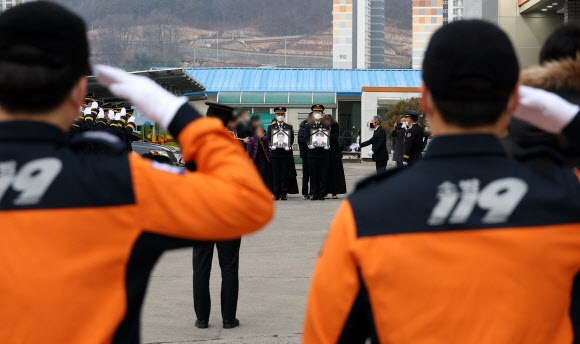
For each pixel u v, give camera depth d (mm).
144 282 2244
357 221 2234
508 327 2152
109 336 2162
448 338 2158
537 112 2539
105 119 17109
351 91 58750
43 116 2242
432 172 2275
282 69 61844
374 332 2229
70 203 2182
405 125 24000
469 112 2262
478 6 32625
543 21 29016
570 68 3400
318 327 2277
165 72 25281
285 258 10805
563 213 2242
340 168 20422
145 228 2205
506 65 2254
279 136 19906
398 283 2188
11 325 2115
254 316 7629
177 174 2242
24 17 2180
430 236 2201
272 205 2316
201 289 7168
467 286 2164
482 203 2229
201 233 2213
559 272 2211
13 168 2203
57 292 2127
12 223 2166
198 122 2295
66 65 2215
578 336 2246
